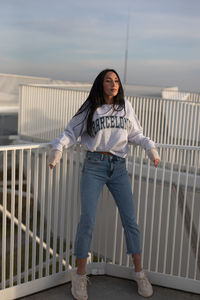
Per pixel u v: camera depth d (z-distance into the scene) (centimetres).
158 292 311
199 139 786
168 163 815
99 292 306
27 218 299
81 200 290
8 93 1513
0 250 867
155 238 817
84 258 294
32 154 1009
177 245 787
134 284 320
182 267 780
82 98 945
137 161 843
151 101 835
